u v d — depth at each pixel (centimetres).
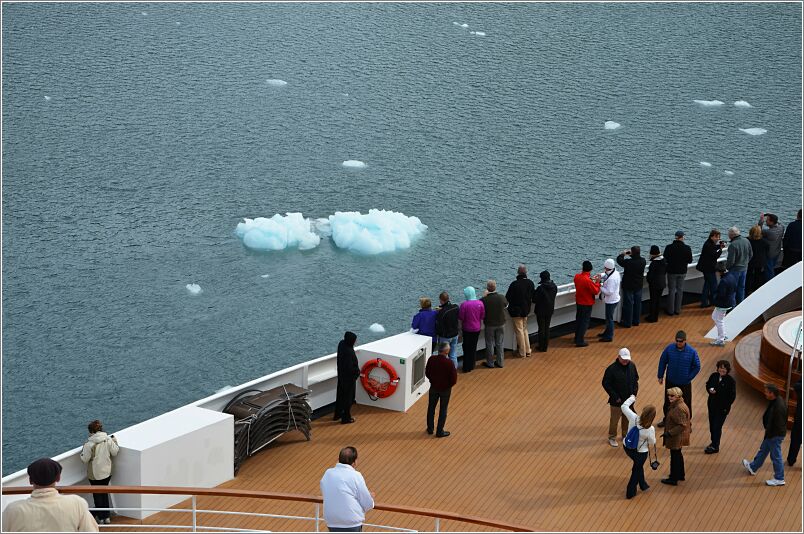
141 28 7081
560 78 6406
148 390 3053
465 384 1575
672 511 1210
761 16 7500
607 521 1188
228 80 6291
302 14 7619
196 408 1323
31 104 5666
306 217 4566
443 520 1194
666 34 7162
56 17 7094
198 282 3906
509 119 5762
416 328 1591
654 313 1800
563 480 1291
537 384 1573
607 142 5394
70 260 4041
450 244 4275
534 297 1656
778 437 1241
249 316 3644
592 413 1482
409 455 1361
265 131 5584
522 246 4238
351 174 5056
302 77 6412
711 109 5841
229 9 7606
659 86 6219
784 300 1753
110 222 4428
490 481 1290
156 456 1215
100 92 5934
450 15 7669
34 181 4775
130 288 3822
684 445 1248
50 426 2794
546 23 7469
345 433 1434
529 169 5081
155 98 5928
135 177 4912
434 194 4806
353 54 6850
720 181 4881
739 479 1283
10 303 3641
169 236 4328
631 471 1310
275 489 1277
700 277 1931
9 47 6488
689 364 1352
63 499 696
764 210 4547
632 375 1346
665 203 4641
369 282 3944
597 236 4312
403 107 5956
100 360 3244
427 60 6738
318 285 3909
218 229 4416
